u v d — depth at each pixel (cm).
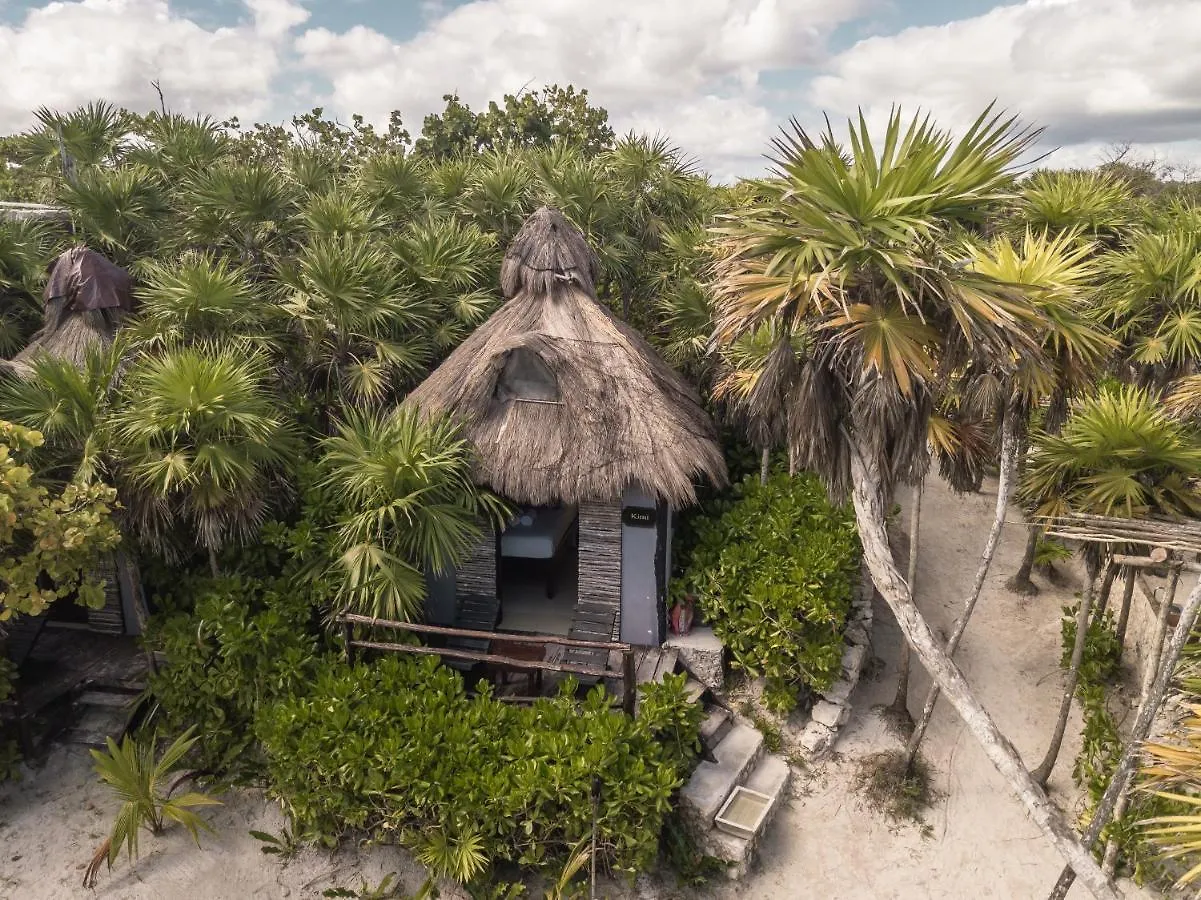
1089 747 986
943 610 1374
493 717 818
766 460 1259
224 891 795
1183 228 1445
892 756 1024
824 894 854
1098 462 870
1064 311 783
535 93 2611
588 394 969
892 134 600
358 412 1066
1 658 876
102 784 895
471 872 723
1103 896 593
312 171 1577
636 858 769
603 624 1005
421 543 873
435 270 1302
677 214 1656
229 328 1070
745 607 1012
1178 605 1081
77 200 1308
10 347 1230
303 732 802
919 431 647
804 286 600
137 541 906
